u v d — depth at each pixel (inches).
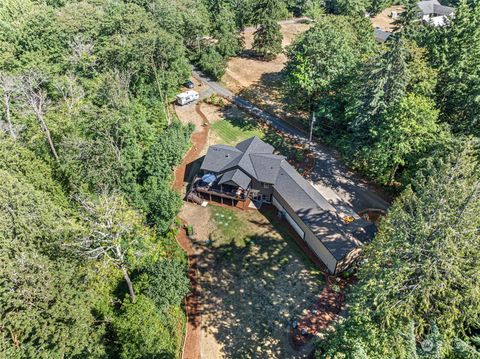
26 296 794.2
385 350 736.3
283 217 1594.5
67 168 1476.4
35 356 810.2
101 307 1065.5
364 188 1734.7
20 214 914.7
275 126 2236.7
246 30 3922.2
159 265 1190.9
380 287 828.0
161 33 2154.3
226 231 1551.4
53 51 2235.5
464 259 836.6
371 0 3954.2
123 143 1699.1
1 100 1747.0
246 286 1315.2
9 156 1242.0
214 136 2182.6
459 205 866.1
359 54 2020.2
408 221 941.8
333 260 1295.5
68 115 1760.6
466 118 1514.5
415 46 1652.3
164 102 2362.2
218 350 1123.9
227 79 2861.7
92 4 2733.8
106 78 1813.5
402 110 1441.9
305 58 1929.1
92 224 1010.1
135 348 946.7
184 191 1785.2
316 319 1188.5
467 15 1642.5
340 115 1935.3
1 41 2192.4
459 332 831.1
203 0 3410.4
